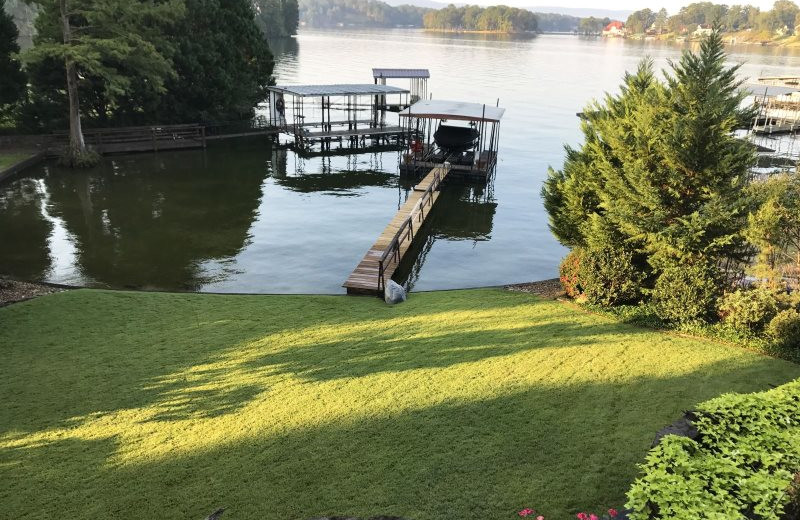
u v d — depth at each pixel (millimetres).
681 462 6051
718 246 11875
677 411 8328
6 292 13945
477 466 7129
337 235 21188
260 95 42219
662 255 12570
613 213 13023
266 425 8102
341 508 6465
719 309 11602
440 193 27828
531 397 8734
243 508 6504
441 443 7602
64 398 8883
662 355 10289
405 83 69438
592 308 12859
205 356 10398
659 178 12938
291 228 21844
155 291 15703
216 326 11914
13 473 7156
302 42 149625
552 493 6617
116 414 8461
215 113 38750
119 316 12336
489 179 30578
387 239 18984
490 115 30922
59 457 7461
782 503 5504
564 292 14406
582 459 7219
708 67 12148
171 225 21672
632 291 12641
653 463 6215
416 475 6984
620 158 13562
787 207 11398
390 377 9469
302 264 18297
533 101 57781
